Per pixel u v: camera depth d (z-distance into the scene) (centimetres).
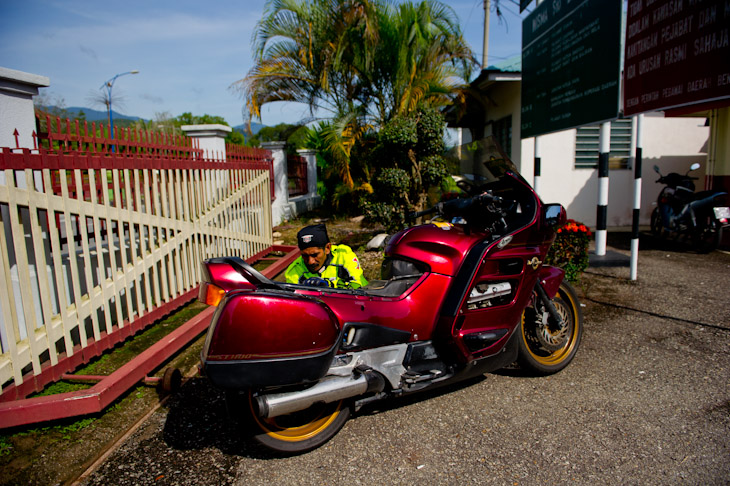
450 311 298
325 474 253
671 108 497
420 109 760
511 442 278
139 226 426
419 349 301
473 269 301
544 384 350
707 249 782
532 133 770
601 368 373
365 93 1017
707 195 782
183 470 257
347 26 908
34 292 359
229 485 246
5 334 314
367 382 265
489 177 377
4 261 291
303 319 234
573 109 633
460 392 342
